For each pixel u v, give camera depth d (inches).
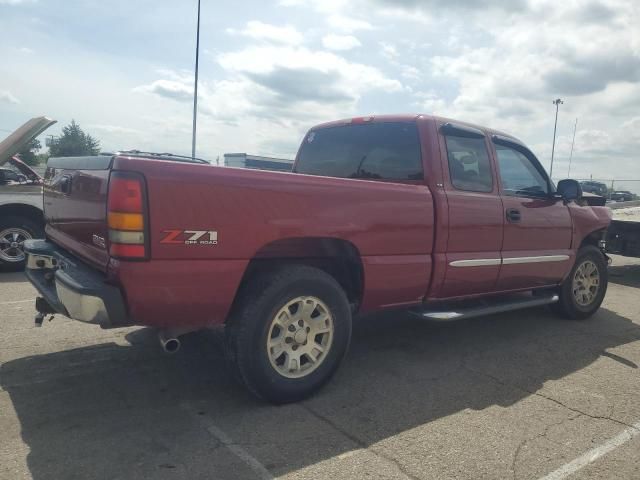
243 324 128.2
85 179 129.0
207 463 108.9
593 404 146.9
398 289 158.6
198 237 118.7
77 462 107.0
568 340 208.1
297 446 117.4
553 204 212.5
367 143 187.8
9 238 296.7
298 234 133.4
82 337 185.2
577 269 233.1
